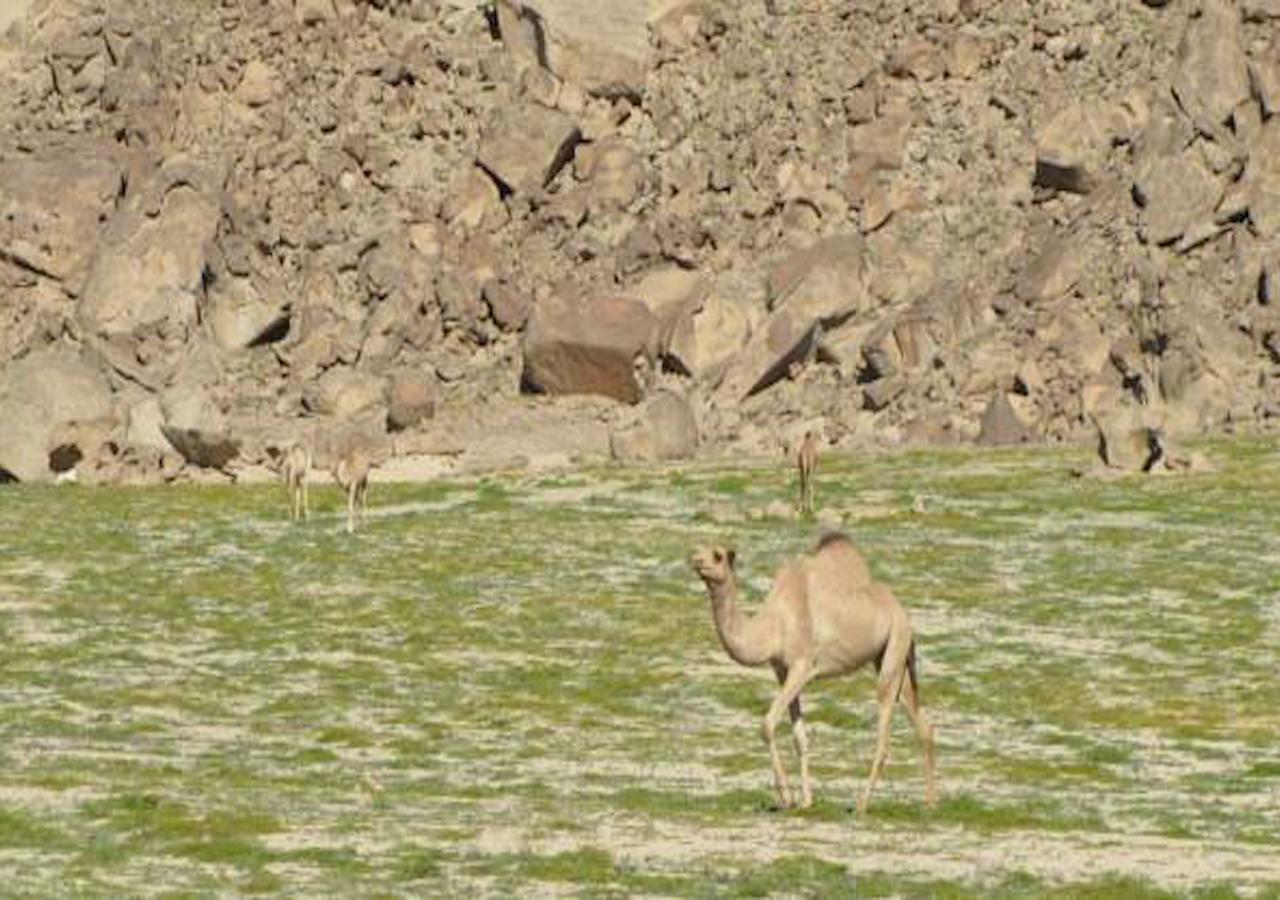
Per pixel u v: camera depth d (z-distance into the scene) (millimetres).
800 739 133000
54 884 104875
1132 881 107312
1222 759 166000
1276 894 105000
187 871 109625
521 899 101688
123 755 161250
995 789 148875
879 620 129625
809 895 102812
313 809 132625
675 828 124750
